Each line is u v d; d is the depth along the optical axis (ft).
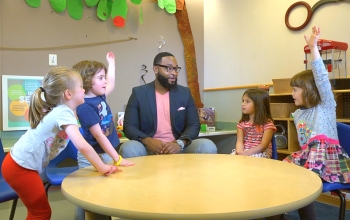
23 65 9.23
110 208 2.68
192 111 7.72
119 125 10.57
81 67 5.62
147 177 3.81
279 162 4.75
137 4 10.99
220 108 12.36
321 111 5.91
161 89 7.73
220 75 12.44
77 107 5.20
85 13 10.22
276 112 9.37
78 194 3.12
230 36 11.98
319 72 5.72
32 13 9.34
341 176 5.39
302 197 2.89
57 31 9.74
